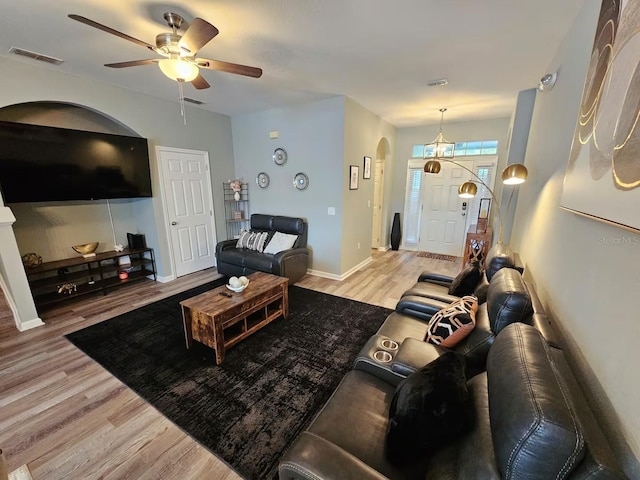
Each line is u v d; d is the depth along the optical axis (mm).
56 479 1395
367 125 4434
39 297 3201
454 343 1618
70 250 3615
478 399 1049
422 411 987
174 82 3217
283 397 1916
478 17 1882
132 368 2209
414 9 1806
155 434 1638
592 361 1005
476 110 4348
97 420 1730
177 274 4305
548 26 1949
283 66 2715
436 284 2752
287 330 2768
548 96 2436
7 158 2762
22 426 1688
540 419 642
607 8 1105
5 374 2143
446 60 2561
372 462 1018
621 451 759
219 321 2236
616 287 881
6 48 2398
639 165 719
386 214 6121
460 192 3465
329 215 4156
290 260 3791
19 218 3203
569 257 1392
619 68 911
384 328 1981
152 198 3893
